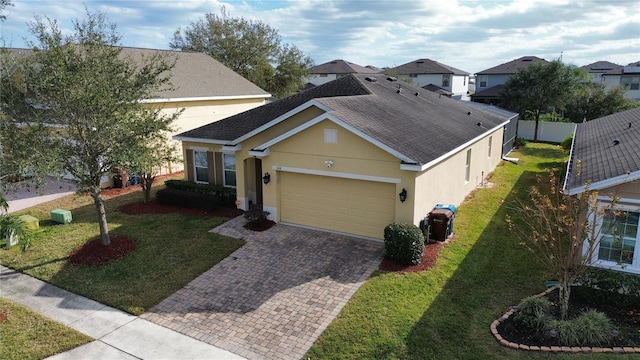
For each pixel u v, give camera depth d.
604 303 9.65
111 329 9.45
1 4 11.47
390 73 56.00
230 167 18.11
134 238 14.30
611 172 10.07
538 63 37.22
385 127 14.27
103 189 21.12
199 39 49.19
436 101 24.06
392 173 12.90
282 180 15.27
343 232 14.43
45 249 13.63
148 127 12.47
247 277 11.60
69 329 9.41
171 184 18.97
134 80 12.84
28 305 10.49
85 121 11.79
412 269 11.72
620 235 9.16
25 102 11.76
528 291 10.52
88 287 11.28
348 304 10.10
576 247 9.16
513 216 16.31
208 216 16.45
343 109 14.67
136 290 11.08
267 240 13.98
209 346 8.82
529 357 8.06
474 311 9.67
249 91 30.75
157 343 8.95
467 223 15.52
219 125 19.39
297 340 8.91
